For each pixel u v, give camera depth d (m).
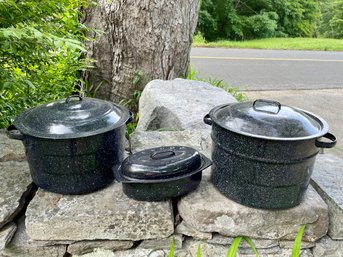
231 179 1.33
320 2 17.69
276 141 1.16
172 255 1.29
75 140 1.27
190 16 3.07
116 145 1.43
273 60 8.12
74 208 1.33
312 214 1.35
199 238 1.39
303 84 5.72
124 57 2.90
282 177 1.24
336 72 6.89
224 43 11.27
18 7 1.60
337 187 1.50
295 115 1.30
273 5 15.55
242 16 15.45
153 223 1.34
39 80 2.13
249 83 5.66
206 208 1.32
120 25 2.80
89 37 2.86
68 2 2.01
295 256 1.25
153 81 2.72
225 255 1.40
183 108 2.27
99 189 1.45
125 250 1.39
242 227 1.33
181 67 3.18
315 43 11.63
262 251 1.38
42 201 1.38
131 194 1.38
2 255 1.33
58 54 2.18
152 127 2.33
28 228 1.29
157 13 2.79
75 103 1.44
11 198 1.40
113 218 1.32
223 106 1.52
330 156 1.91
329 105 4.44
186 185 1.37
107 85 3.04
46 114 1.37
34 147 1.31
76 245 1.35
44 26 1.75
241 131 1.22
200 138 2.00
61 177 1.35
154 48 2.88
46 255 1.36
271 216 1.32
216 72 6.45
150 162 1.34
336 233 1.38
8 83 1.70
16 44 1.60
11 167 1.62
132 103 3.01
